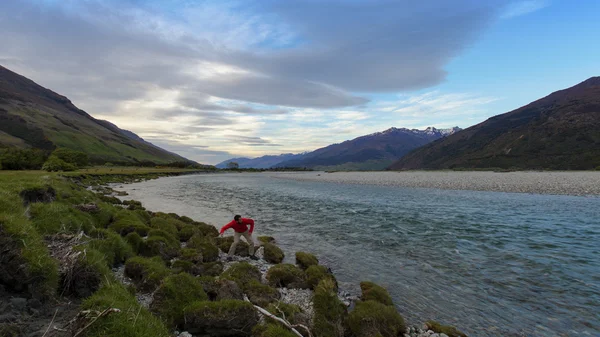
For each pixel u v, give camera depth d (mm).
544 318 9133
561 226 21391
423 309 9781
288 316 7938
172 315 7055
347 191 50938
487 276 12500
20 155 67312
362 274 12953
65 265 6984
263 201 38844
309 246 17469
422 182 66812
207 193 50406
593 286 11273
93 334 5012
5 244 6344
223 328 7055
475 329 8594
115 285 7301
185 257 13000
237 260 14695
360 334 8047
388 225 22969
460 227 21797
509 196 39281
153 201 38250
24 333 4953
